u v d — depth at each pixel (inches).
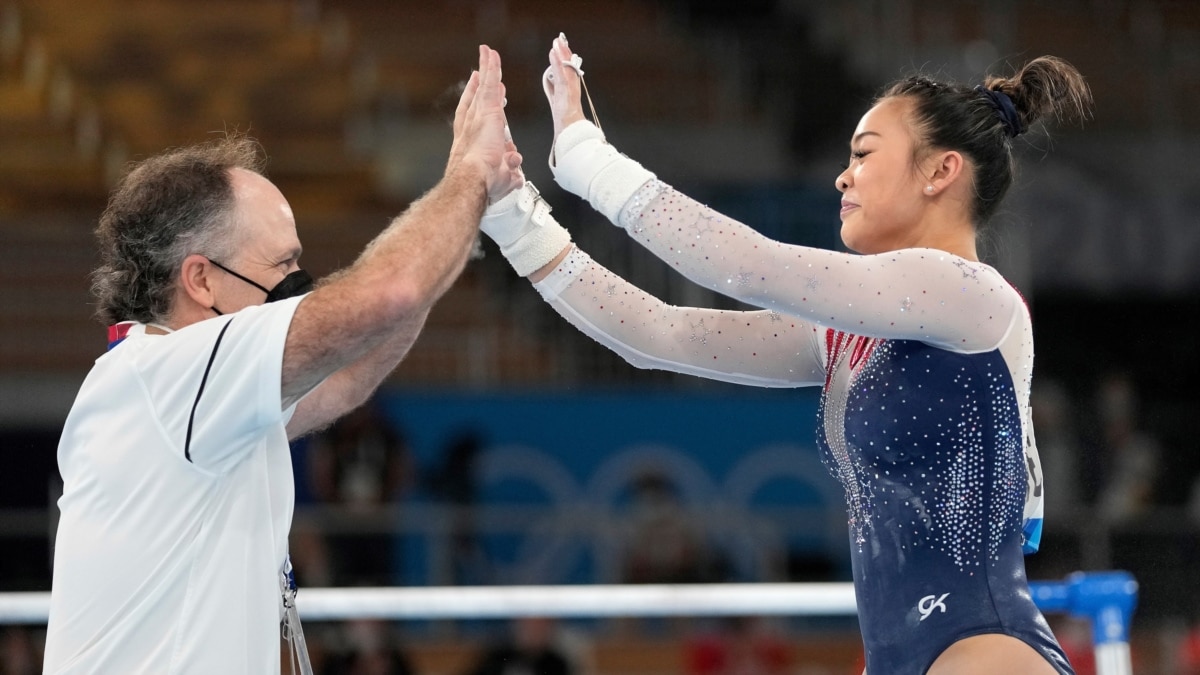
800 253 296.8
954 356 309.7
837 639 1025.5
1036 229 1444.4
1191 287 1466.5
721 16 1786.4
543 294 357.7
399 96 1674.5
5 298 1362.0
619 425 1186.6
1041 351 1488.7
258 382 281.7
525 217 349.1
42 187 1521.9
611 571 964.6
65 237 1435.8
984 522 309.6
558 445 1176.2
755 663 964.6
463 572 916.6
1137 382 1499.8
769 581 995.3
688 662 966.4
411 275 289.4
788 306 298.5
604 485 1174.3
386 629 853.8
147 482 289.4
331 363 288.4
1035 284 1437.0
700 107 1660.9
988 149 327.3
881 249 332.5
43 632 827.4
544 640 888.9
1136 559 938.7
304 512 899.4
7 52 1630.2
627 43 1753.2
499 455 1161.4
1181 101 1676.9
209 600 288.0
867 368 322.0
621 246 1368.1
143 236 312.7
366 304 283.9
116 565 288.5
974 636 300.7
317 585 874.8
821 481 1209.4
